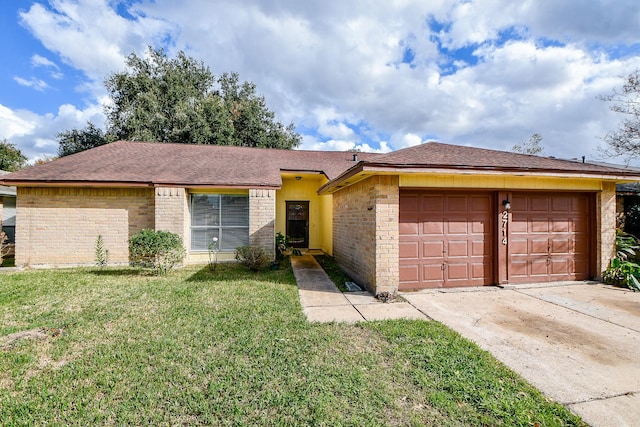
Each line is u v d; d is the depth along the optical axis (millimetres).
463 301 5828
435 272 6758
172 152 12930
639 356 3602
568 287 6848
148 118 22250
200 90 27797
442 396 2783
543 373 3227
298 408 2621
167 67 25781
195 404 2650
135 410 2592
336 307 5500
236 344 3838
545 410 2607
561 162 7172
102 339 3998
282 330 4309
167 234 8273
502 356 3607
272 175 10906
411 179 6359
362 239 7191
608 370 3293
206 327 4410
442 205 6812
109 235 9797
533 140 29281
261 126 26594
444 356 3549
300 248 14703
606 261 7324
